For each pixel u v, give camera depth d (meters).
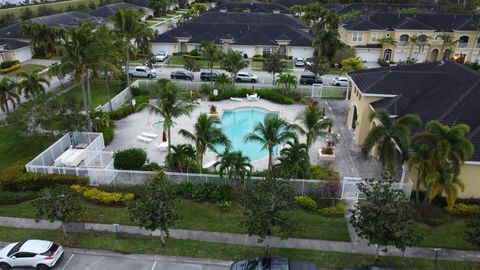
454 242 22.72
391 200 18.69
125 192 27.25
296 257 21.45
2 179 27.66
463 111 27.33
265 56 69.88
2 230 23.88
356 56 72.25
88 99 43.91
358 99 36.06
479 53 70.56
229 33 73.88
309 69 56.38
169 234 23.34
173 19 114.19
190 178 27.69
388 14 76.69
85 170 28.36
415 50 71.12
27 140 33.28
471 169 25.47
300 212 25.48
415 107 31.05
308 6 106.38
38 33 69.38
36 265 20.41
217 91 46.75
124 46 42.78
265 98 48.06
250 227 19.45
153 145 35.75
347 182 26.27
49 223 24.62
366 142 25.58
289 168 26.19
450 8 96.31
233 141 37.47
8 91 40.47
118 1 132.88
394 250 22.12
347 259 21.38
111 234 23.44
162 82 31.83
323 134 28.98
